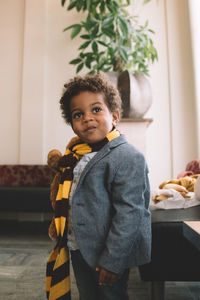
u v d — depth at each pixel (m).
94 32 2.45
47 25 3.02
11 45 3.05
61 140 2.90
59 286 0.63
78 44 2.98
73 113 0.69
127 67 2.50
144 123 2.23
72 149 0.74
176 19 2.88
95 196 0.60
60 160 0.73
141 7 2.95
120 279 0.63
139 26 2.73
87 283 0.66
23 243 1.93
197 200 1.02
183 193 1.10
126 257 0.55
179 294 1.05
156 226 0.83
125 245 0.54
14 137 2.96
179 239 0.82
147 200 0.66
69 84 0.72
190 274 0.82
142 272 0.84
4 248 1.79
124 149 0.64
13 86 3.01
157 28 2.92
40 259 1.54
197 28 2.78
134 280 1.22
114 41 2.47
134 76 2.32
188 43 2.84
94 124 0.66
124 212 0.56
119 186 0.59
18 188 2.24
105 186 0.62
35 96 2.92
